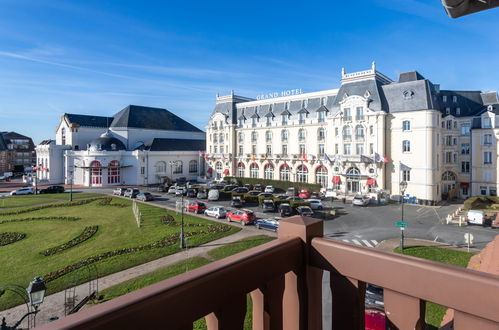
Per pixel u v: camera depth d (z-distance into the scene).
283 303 2.84
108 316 1.61
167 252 23.86
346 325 2.60
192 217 36.12
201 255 23.23
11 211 38.84
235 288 2.28
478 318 1.93
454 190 49.28
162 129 81.44
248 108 67.50
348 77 52.03
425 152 44.47
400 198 46.22
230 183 62.91
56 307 15.86
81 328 1.50
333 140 52.53
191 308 2.01
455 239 27.61
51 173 69.06
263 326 2.61
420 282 2.14
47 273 19.73
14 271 20.17
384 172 47.41
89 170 64.62
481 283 1.90
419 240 27.42
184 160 74.31
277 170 61.03
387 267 2.30
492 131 45.62
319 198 47.53
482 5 3.40
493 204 42.06
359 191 49.41
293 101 60.75
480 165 46.84
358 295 2.51
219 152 70.56
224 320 2.25
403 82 48.06
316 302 2.88
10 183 74.44
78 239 26.97
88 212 38.75
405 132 46.31
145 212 38.66
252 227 31.47
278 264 2.58
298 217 2.95
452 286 2.00
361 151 49.38
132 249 24.38
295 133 58.66
